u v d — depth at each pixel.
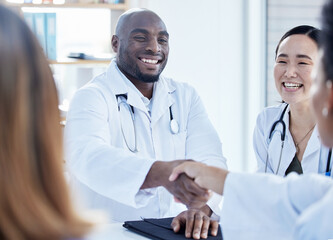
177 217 1.83
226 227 1.12
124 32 2.34
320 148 2.15
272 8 4.21
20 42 0.68
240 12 4.22
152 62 2.32
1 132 0.66
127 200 1.95
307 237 0.84
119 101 2.30
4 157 0.66
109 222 2.23
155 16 2.36
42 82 0.69
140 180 1.89
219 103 4.23
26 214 0.66
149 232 1.77
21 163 0.66
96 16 3.90
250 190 1.10
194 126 2.40
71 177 2.29
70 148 2.13
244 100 4.27
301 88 2.18
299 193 1.04
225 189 1.13
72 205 0.72
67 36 3.89
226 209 1.12
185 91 2.47
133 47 2.30
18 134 0.66
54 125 0.71
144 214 2.25
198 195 1.64
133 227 1.83
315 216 0.84
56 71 3.81
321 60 0.85
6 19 0.69
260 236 1.08
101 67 3.87
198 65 4.18
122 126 2.28
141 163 1.92
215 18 4.18
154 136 2.33
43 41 3.63
